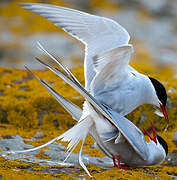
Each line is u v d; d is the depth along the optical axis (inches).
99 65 325.7
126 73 349.7
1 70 666.2
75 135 342.6
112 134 357.7
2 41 825.5
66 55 657.6
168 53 769.6
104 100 358.9
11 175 307.6
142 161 370.3
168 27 951.6
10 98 546.6
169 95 541.3
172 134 496.4
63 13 350.0
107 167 374.3
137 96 362.6
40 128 509.0
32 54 743.1
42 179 303.4
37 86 603.5
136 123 516.7
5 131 467.2
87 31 356.5
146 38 856.9
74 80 322.7
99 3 1072.8
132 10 1052.5
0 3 1107.3
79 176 330.0
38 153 403.5
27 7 339.0
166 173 375.2
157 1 1115.9
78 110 379.2
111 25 354.3
